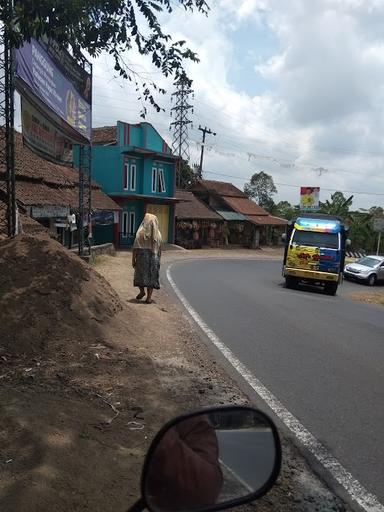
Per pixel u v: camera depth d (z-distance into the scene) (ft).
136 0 22.91
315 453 14.17
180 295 44.55
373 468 13.48
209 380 19.69
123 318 25.52
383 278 103.76
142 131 122.11
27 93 42.39
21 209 56.18
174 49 24.44
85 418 14.24
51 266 23.94
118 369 19.17
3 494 9.99
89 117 66.03
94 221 98.02
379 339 31.83
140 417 15.05
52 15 19.38
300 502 11.37
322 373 22.48
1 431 12.48
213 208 163.84
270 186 247.09
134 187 119.85
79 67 58.29
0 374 16.94
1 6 19.86
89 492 10.59
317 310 43.45
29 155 76.07
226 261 111.55
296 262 64.95
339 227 65.57
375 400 19.17
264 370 22.31
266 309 40.55
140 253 34.60
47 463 11.28
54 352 19.69
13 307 21.09
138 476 11.54
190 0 23.47
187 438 5.80
